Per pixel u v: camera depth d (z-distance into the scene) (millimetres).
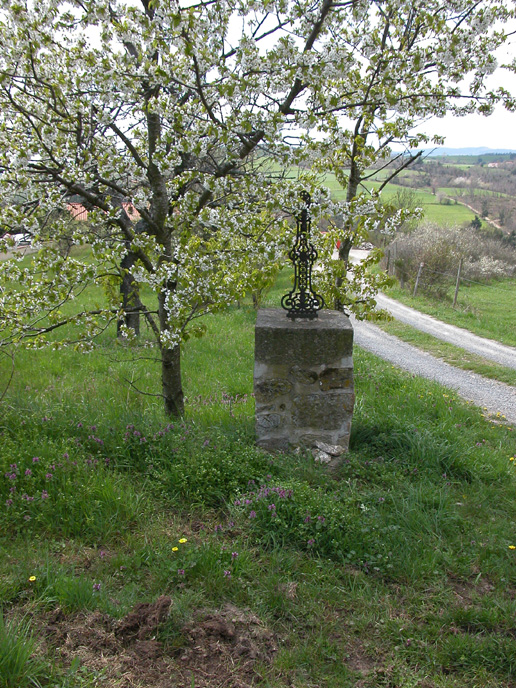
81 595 3002
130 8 4102
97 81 4359
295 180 5285
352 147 6383
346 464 5062
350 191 6789
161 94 5113
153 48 4477
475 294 22375
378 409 6895
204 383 8062
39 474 4211
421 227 29031
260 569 3490
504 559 3865
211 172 6004
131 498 4047
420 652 2977
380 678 2799
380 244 27969
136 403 6727
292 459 4984
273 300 18500
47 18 4352
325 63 4418
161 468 4582
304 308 5355
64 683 2477
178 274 4973
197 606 3100
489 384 10578
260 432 5184
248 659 2777
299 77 4512
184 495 4312
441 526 4191
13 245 4781
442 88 5266
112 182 5254
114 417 5539
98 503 3869
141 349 10312
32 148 4699
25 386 7406
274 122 4430
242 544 3725
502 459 5695
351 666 2867
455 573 3697
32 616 2898
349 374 5105
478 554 3887
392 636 3072
